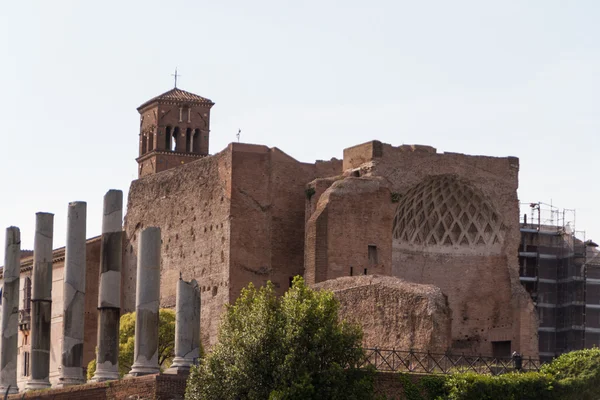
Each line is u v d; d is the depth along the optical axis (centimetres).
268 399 14388
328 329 14675
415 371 15575
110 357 16862
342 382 14462
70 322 17362
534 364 17175
